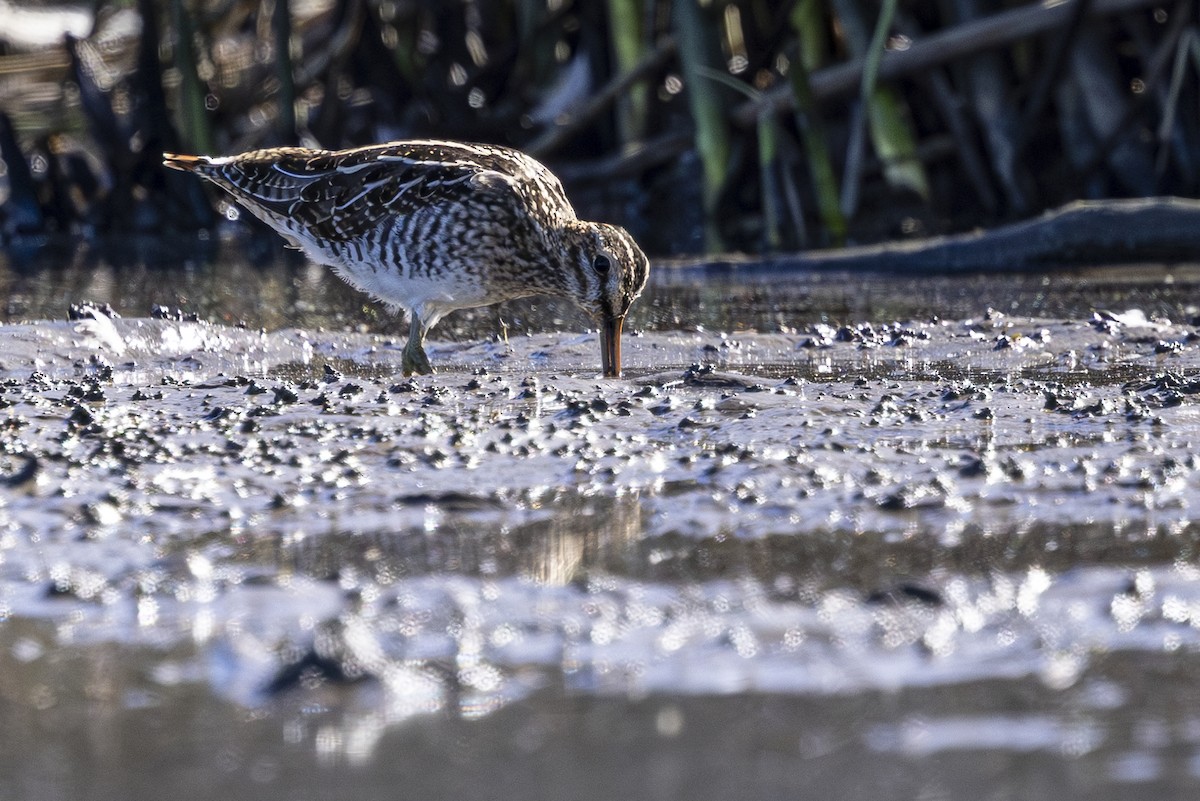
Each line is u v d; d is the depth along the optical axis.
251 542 6.60
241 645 5.25
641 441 8.56
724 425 8.98
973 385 10.45
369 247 13.13
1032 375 11.27
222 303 16.98
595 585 5.91
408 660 5.15
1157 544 6.37
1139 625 5.38
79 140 29.70
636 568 6.14
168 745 4.52
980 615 5.51
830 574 6.04
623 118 25.70
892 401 9.73
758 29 23.98
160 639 5.40
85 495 7.38
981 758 4.33
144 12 26.31
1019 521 6.76
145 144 26.72
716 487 7.50
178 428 9.02
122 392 10.37
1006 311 15.20
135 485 7.57
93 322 13.11
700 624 5.46
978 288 17.36
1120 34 24.34
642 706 4.75
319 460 8.12
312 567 6.21
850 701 4.76
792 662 5.10
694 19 23.25
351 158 13.23
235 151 27.48
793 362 12.22
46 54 31.67
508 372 12.20
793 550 6.38
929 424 8.97
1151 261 19.47
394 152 13.25
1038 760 4.31
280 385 10.40
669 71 26.02
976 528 6.66
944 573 6.02
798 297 17.00
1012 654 5.14
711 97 23.34
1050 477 7.56
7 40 33.75
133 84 26.95
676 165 24.92
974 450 8.23
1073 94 23.25
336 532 6.75
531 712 4.72
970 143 23.38
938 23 24.89
